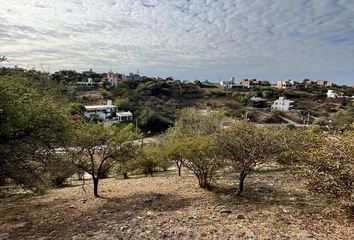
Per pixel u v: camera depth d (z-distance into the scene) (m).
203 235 6.59
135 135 14.55
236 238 6.25
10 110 8.79
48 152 10.66
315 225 6.74
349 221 6.77
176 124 22.83
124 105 72.00
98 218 9.19
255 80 151.25
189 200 10.70
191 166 12.79
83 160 13.22
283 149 9.73
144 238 6.72
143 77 128.62
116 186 16.02
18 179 9.51
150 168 22.66
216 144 10.91
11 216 10.24
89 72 124.62
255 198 10.12
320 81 151.25
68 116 11.30
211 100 88.75
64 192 15.11
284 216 7.64
